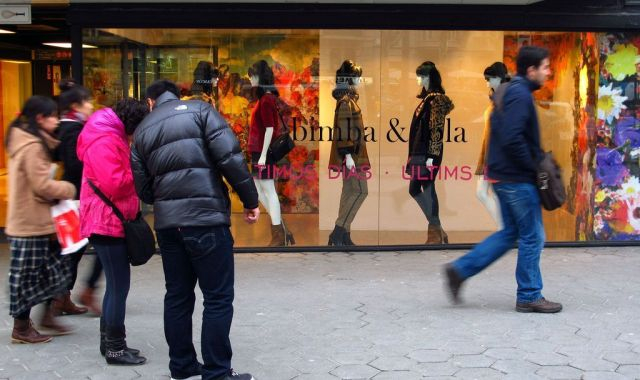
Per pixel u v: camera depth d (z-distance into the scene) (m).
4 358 5.20
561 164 8.53
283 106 8.41
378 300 6.51
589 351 5.22
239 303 6.45
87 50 8.19
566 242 8.59
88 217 4.98
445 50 8.39
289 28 8.24
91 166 4.91
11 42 11.24
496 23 8.14
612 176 8.60
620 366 4.94
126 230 4.95
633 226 8.66
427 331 5.66
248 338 5.55
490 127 6.07
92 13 8.02
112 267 5.02
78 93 5.74
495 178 5.99
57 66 12.51
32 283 5.37
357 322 5.90
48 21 9.51
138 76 8.27
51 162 5.33
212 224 4.41
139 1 7.98
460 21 8.15
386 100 8.45
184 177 4.41
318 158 8.51
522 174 5.87
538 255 6.04
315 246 8.56
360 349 5.30
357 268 7.74
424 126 8.50
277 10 8.11
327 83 8.40
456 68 8.41
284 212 8.54
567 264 7.76
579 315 6.02
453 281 6.07
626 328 5.70
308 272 7.57
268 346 5.38
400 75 8.41
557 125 8.51
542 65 5.77
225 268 4.53
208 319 4.51
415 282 7.12
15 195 5.27
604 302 6.38
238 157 4.45
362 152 8.52
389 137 8.51
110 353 5.04
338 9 8.13
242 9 8.08
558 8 8.12
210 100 8.35
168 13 8.05
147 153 4.48
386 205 8.59
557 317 5.97
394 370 4.91
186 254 4.59
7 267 7.86
